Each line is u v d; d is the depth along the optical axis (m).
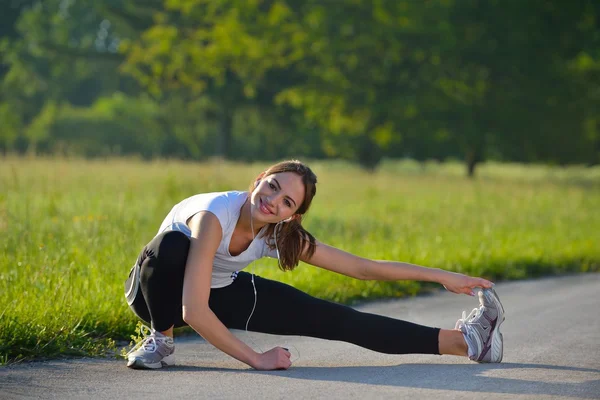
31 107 73.19
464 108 42.25
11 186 15.62
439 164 70.44
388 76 43.72
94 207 13.44
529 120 42.19
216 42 46.66
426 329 5.67
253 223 5.24
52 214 12.16
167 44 47.50
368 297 9.08
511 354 6.09
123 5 71.62
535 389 4.95
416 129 43.72
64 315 6.39
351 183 27.62
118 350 6.17
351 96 44.19
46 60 72.62
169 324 5.44
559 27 42.19
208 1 48.59
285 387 4.92
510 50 40.94
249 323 5.53
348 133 50.56
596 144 46.06
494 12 41.59
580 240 14.32
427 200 21.70
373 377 5.23
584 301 8.91
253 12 46.44
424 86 42.75
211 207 5.22
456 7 41.81
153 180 19.94
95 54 61.81
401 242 11.93
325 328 5.57
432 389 4.91
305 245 5.54
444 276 5.66
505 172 60.56
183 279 5.30
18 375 5.27
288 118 59.25
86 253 8.67
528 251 12.42
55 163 21.36
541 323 7.49
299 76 51.66
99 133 66.31
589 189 28.84
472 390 4.90
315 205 18.56
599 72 43.88
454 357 6.00
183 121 67.56
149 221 12.35
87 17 78.81
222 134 56.88
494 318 5.67
